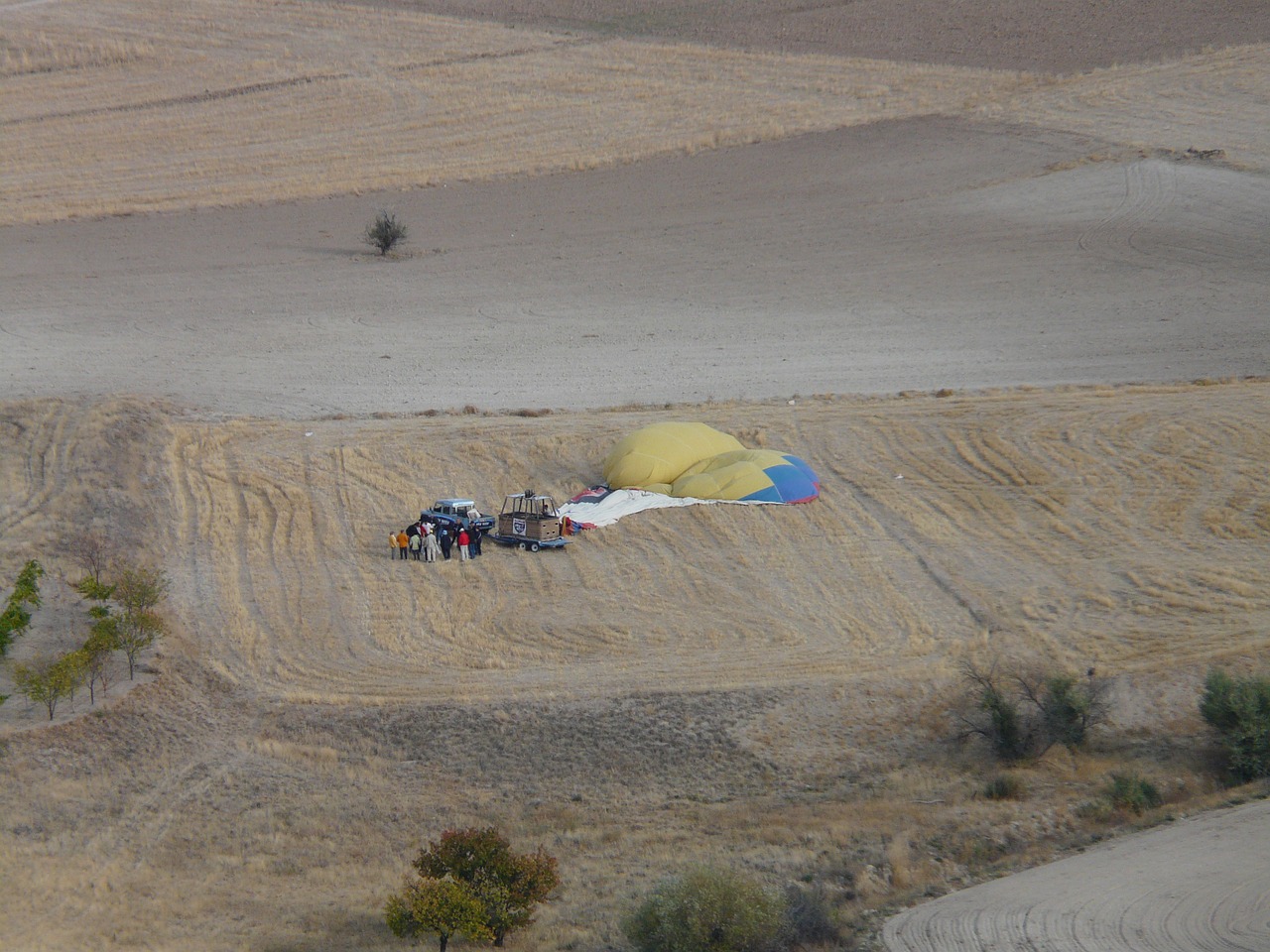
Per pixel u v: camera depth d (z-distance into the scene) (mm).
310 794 109688
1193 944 69875
